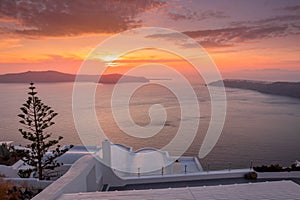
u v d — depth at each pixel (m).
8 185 5.20
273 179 6.20
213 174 6.30
